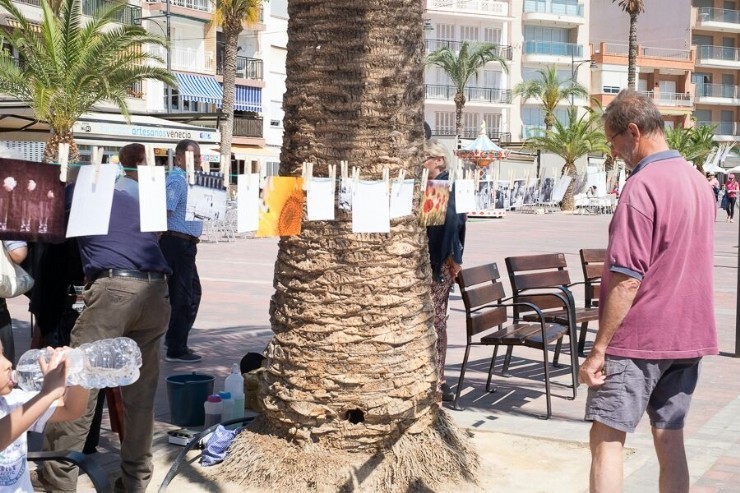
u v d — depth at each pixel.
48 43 20.22
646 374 4.04
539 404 7.31
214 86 49.00
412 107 5.22
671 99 76.50
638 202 3.98
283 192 4.48
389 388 5.10
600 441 4.13
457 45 68.75
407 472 5.13
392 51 5.11
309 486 5.06
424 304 5.33
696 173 4.18
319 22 5.09
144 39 21.81
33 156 14.44
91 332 4.66
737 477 5.46
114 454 5.89
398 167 5.12
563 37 73.44
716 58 79.12
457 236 6.86
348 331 5.08
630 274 3.95
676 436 4.25
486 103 68.69
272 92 54.12
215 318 11.46
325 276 5.09
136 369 3.24
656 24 80.06
